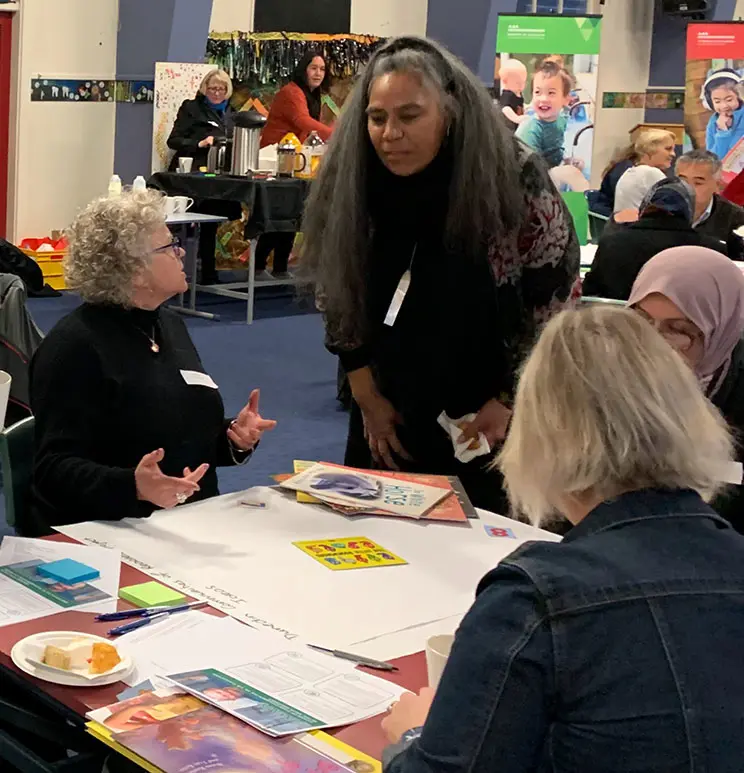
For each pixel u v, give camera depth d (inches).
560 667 39.5
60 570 71.7
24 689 61.7
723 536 43.3
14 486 93.9
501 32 334.6
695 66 365.4
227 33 345.7
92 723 53.0
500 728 39.4
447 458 104.7
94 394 90.7
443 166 94.9
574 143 339.9
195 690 56.4
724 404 94.1
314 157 317.7
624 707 39.2
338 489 91.4
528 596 40.6
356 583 73.7
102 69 334.0
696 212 220.5
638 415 42.8
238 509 87.7
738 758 39.2
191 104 320.2
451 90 94.1
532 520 48.9
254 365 260.1
